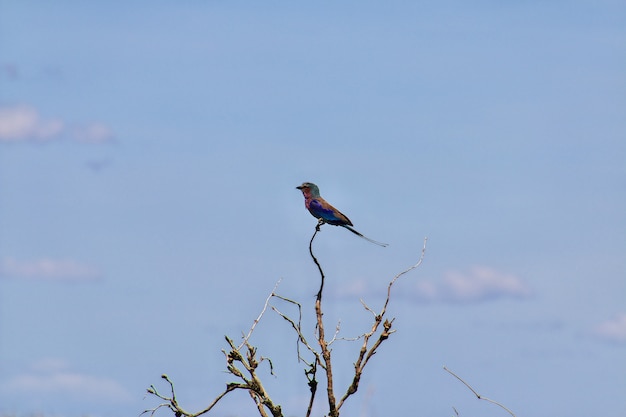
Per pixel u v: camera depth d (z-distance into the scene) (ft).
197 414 47.80
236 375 48.85
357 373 48.93
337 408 48.75
